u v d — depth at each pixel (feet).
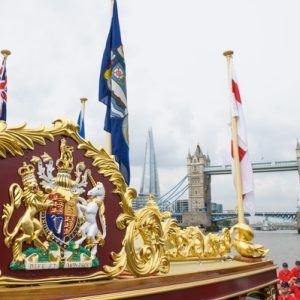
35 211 12.74
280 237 319.06
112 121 29.40
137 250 17.72
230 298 21.31
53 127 13.87
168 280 17.11
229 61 39.45
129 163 28.99
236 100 38.06
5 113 48.16
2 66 49.11
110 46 31.99
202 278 19.54
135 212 16.88
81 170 14.67
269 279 27.76
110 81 30.94
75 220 13.92
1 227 12.00
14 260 12.05
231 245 29.58
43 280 12.66
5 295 11.26
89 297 12.92
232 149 38.52
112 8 32.58
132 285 15.30
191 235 26.05
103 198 15.24
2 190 12.18
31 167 12.98
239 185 35.35
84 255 14.07
